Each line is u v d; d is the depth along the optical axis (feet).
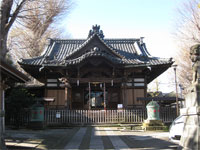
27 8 37.06
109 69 65.41
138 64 61.87
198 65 22.95
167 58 64.13
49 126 52.31
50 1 37.17
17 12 36.06
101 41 66.49
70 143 30.53
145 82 69.87
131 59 67.36
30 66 63.77
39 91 73.92
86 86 70.74
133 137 35.63
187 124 23.47
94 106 70.85
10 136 34.17
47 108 63.21
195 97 22.04
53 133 40.68
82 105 70.03
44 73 69.56
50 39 79.46
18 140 30.89
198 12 60.29
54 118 54.85
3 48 34.19
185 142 23.02
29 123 47.37
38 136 35.58
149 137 35.01
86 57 59.98
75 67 62.23
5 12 34.01
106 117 55.62
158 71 70.28
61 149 26.23
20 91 51.85
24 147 26.40
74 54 65.62
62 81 63.52
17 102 49.93
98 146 28.14
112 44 82.79
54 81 69.67
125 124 53.62
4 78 27.81
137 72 70.03
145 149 25.84
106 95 71.15
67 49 78.59
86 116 55.42
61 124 54.08
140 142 30.73
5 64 23.57
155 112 45.88
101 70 65.36
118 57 67.62
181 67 88.28
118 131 44.39
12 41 45.44
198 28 60.08
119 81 63.00
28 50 80.38
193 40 63.72
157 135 37.01
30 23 39.17
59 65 60.59
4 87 28.14
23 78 30.45
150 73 72.08
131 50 78.74
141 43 80.94
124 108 59.62
